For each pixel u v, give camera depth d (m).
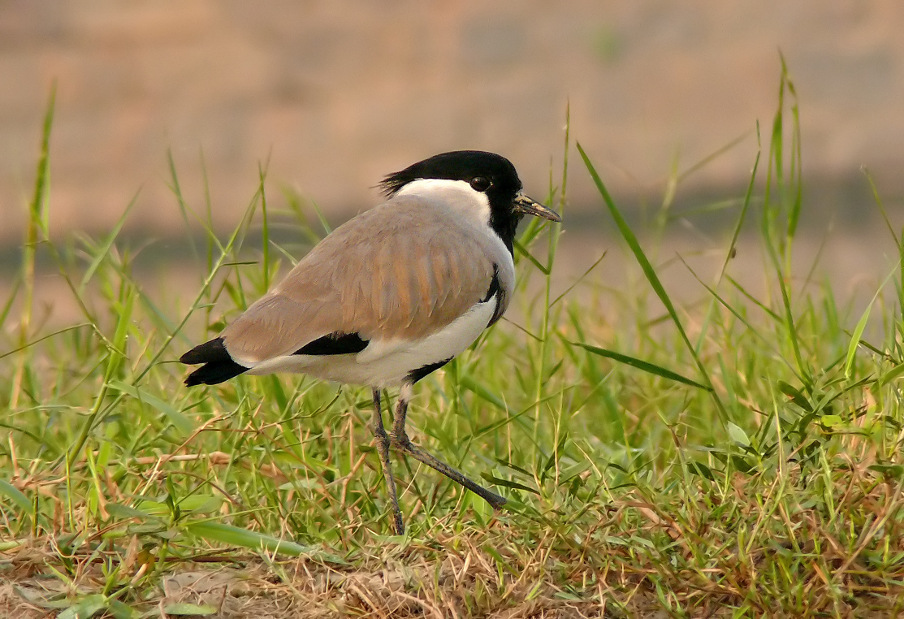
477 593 7.93
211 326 11.13
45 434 10.48
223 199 24.59
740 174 24.77
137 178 25.27
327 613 7.97
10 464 10.32
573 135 26.66
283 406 10.52
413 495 10.15
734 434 8.91
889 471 8.02
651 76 28.27
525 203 10.59
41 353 14.95
